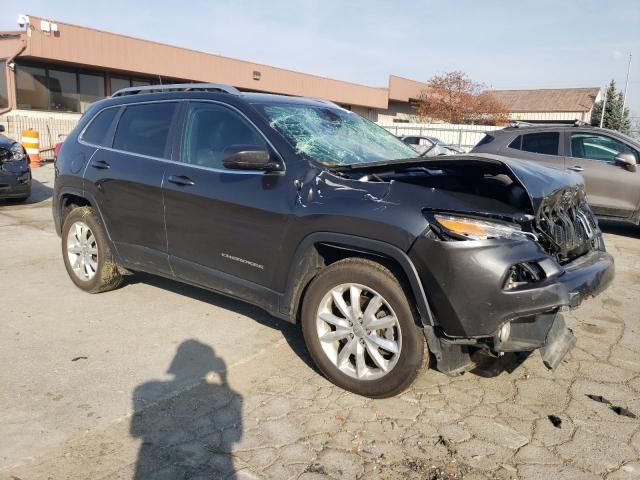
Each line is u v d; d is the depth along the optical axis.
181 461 2.72
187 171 4.09
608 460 2.78
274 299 3.65
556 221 3.38
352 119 4.69
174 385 3.47
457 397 3.38
